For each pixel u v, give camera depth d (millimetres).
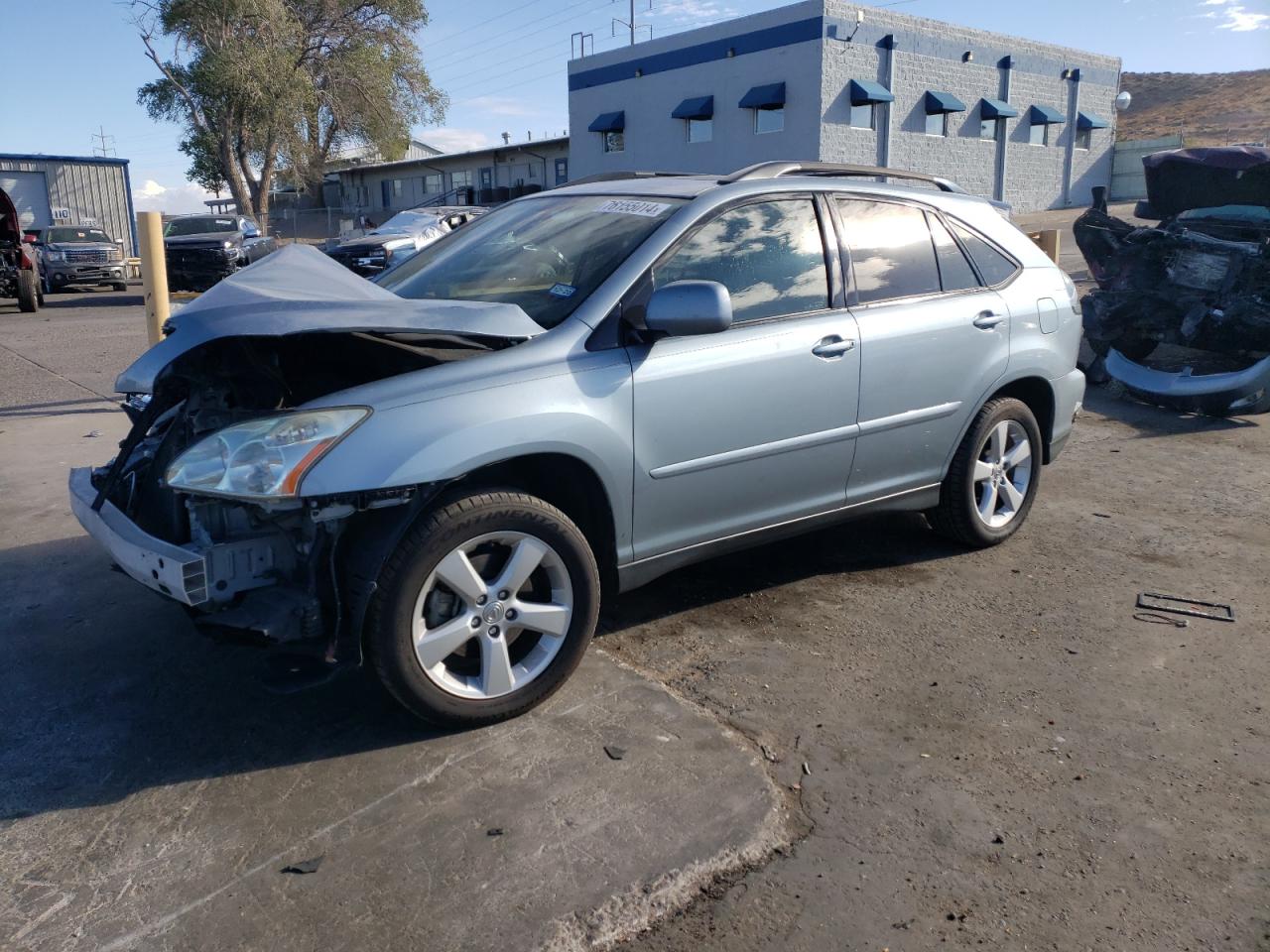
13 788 3098
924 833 2922
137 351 12125
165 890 2658
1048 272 5336
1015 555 5215
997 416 4988
